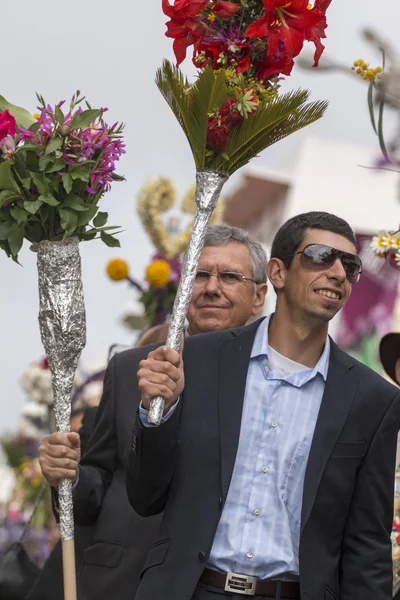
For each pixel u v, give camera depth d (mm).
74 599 6645
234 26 6496
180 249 11766
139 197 11734
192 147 6445
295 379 7035
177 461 6922
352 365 7188
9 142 6562
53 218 6707
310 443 6953
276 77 6605
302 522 6805
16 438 16375
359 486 7039
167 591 6688
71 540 6676
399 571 8555
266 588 6785
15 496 16344
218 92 6328
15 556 8773
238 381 7027
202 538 6742
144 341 9273
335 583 6941
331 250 6945
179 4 6477
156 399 6477
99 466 8234
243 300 8953
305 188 25953
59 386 6723
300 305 6996
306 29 6426
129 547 7953
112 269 11273
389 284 24641
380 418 7078
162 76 6480
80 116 6660
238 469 6887
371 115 8141
